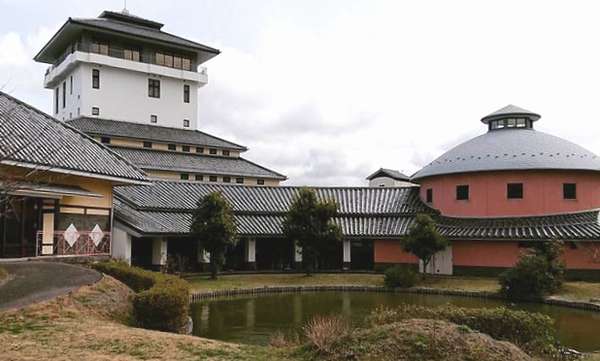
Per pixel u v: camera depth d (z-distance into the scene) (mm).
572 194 32906
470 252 32219
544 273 25422
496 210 33469
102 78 48469
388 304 24312
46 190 18719
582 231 29438
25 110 22734
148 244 30688
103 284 14312
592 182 33375
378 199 38281
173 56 52781
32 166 17922
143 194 33594
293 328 18391
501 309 12227
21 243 19328
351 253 35219
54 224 20719
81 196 21281
